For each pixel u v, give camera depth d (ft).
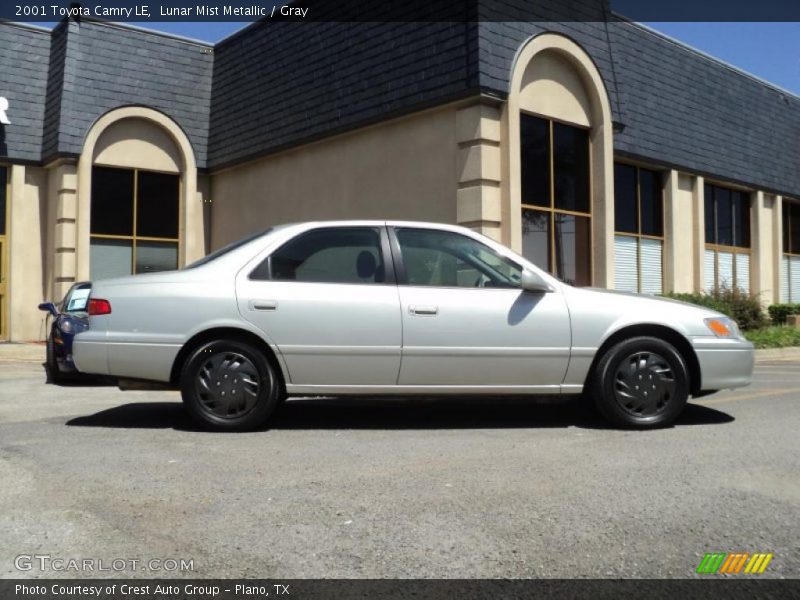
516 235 39.42
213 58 61.46
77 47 54.54
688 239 59.36
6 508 13.35
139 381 20.45
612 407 20.48
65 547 11.60
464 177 39.70
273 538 11.98
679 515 13.04
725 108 63.82
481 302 20.49
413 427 21.01
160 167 58.18
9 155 54.34
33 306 55.57
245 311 20.10
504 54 39.78
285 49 52.95
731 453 17.52
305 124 49.52
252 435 19.75
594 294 21.04
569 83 44.73
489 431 20.36
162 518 12.87
